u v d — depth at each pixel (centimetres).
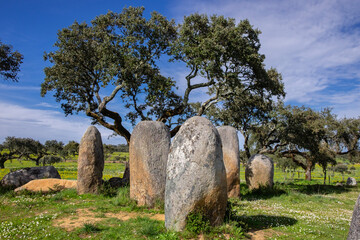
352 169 6956
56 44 1870
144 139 1041
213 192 645
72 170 4606
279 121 2330
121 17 1853
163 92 1906
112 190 1260
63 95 2066
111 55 1703
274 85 1989
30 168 1644
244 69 1883
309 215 1038
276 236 693
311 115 2395
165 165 1036
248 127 2509
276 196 1548
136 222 767
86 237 659
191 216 625
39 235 669
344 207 1341
